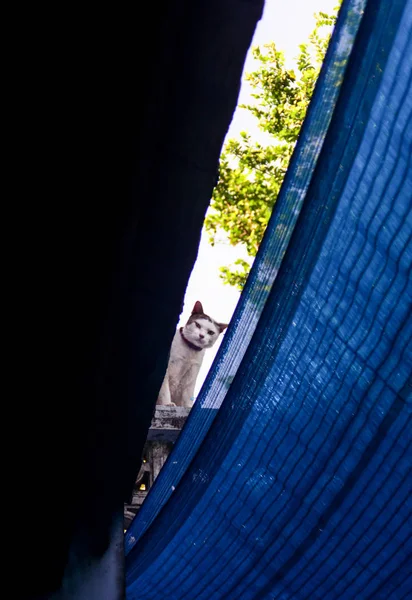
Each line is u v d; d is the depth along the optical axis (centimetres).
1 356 175
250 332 243
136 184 166
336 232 204
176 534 274
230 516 257
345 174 199
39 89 157
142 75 158
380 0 187
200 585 267
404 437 210
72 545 196
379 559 228
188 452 277
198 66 165
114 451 198
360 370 210
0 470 185
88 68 157
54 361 178
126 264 173
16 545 190
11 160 161
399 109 182
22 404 180
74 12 153
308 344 220
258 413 241
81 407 186
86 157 162
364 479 222
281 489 241
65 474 191
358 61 193
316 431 226
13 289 170
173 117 168
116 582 197
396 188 187
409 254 189
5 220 165
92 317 177
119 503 205
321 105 208
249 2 164
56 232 167
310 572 243
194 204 177
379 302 199
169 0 155
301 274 218
